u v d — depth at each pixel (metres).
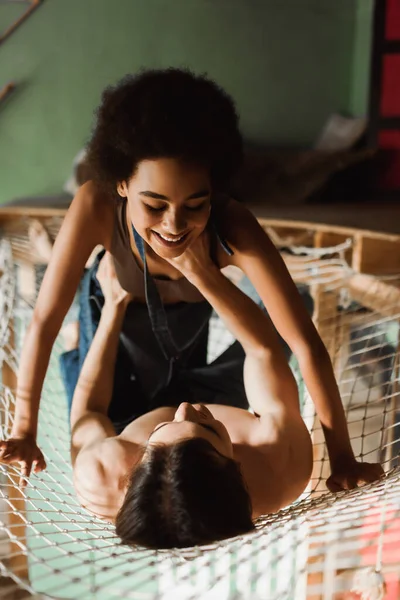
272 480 1.08
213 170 0.99
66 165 4.42
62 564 2.00
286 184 3.81
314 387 1.16
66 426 1.77
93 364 1.29
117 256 1.24
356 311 2.06
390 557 1.35
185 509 0.84
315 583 1.35
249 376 1.25
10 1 4.12
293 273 2.15
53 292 1.21
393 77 3.95
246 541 0.88
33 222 2.45
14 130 4.33
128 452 1.05
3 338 1.60
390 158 4.04
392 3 3.83
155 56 4.32
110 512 1.03
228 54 4.36
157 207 0.98
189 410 0.97
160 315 1.29
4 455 1.12
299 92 4.45
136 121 0.93
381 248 2.20
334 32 4.36
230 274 2.13
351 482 1.08
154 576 0.86
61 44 4.23
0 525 0.92
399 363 1.57
